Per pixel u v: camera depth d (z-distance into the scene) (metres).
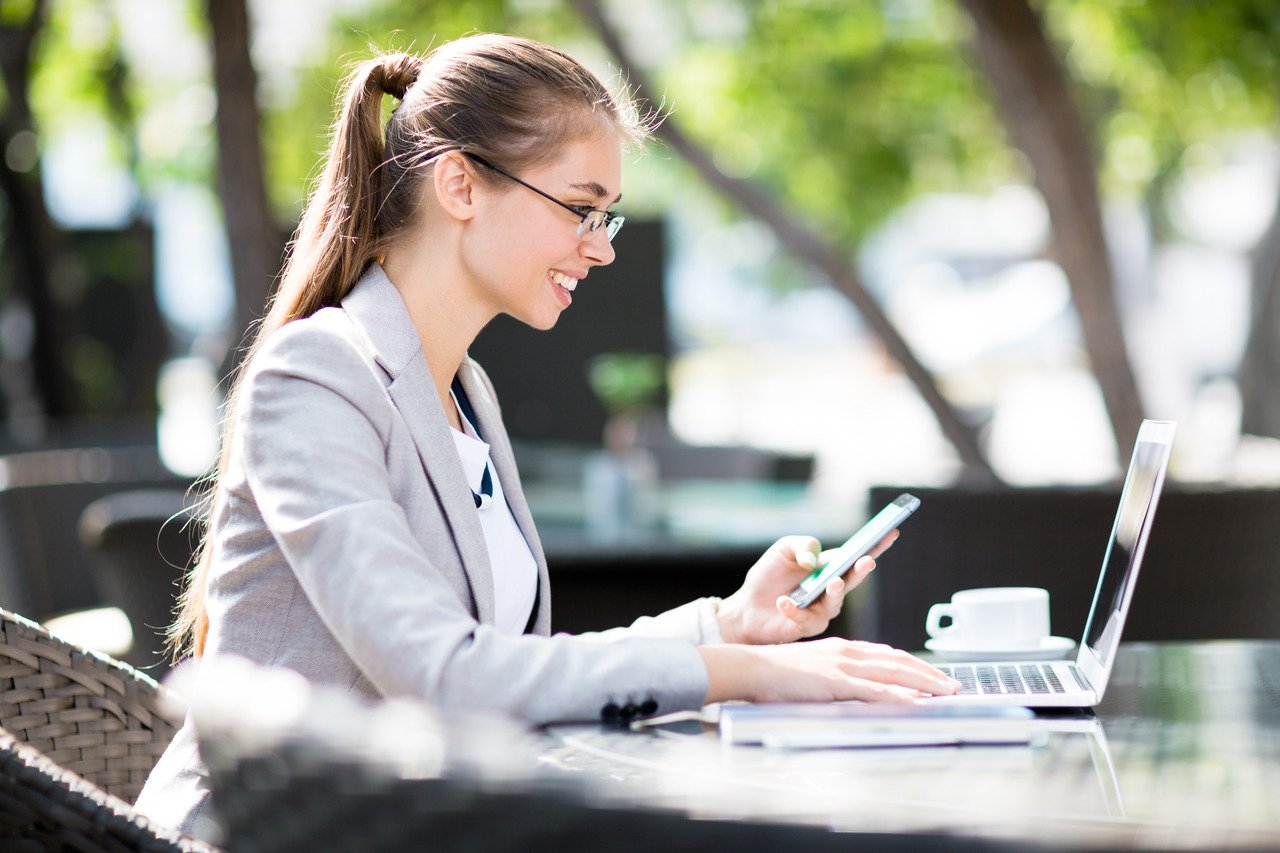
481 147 1.82
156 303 11.53
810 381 23.33
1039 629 2.05
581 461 7.27
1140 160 9.68
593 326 12.66
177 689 1.28
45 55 9.95
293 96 9.20
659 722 1.59
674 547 3.50
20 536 3.96
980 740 1.49
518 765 1.09
